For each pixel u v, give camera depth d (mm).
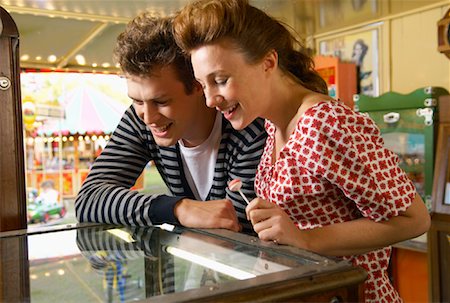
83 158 3855
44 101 3422
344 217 1072
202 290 612
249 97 990
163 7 2391
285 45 1087
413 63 3314
